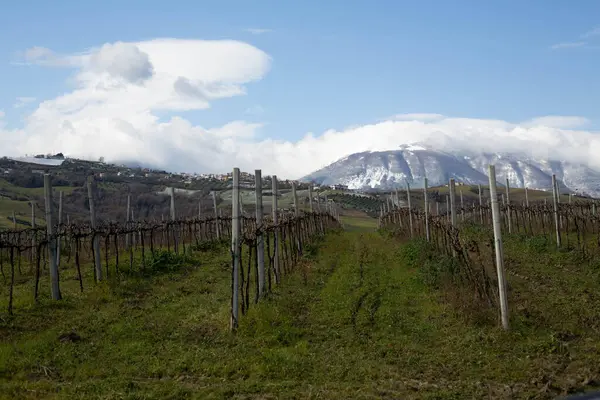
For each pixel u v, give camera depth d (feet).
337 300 67.97
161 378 41.88
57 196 315.99
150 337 52.21
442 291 70.54
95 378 41.86
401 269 93.40
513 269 87.76
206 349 48.52
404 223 173.99
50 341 50.11
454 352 47.21
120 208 305.73
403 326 55.93
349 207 418.92
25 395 36.70
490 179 54.29
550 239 117.91
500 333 51.13
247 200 337.72
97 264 81.30
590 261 92.27
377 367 43.21
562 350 46.73
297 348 48.24
